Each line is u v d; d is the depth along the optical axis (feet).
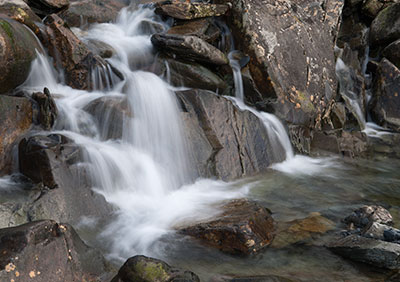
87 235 13.20
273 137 22.24
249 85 23.58
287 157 22.90
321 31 27.55
